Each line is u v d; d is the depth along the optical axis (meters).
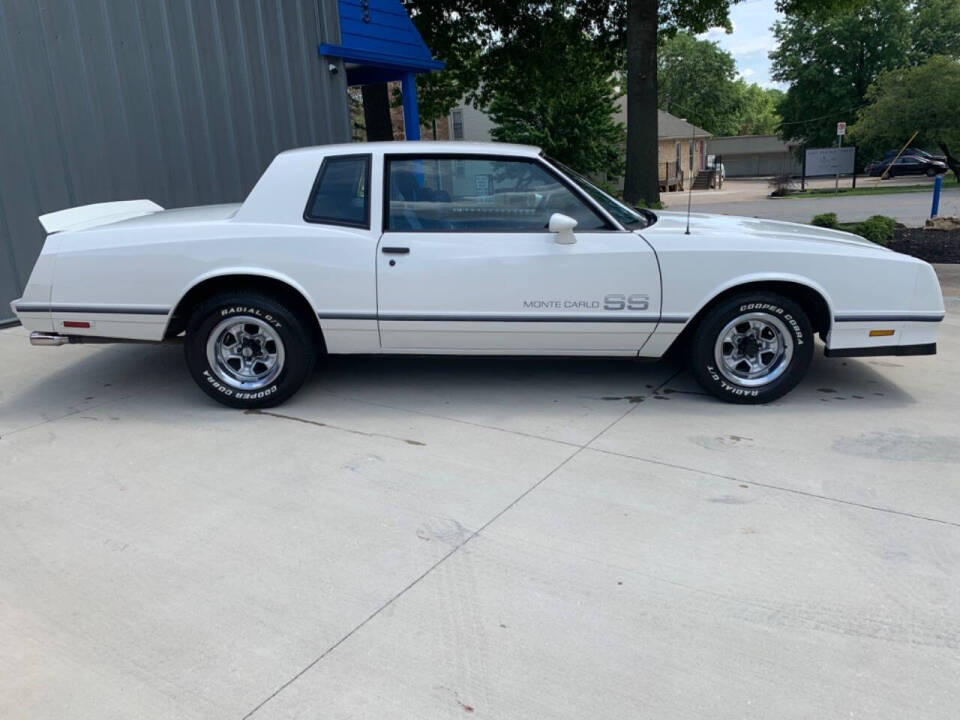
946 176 40.31
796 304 4.54
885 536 3.19
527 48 17.72
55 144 6.66
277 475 3.84
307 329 4.77
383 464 3.96
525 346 4.69
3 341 6.38
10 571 2.99
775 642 2.53
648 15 12.23
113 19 7.00
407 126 12.00
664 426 4.43
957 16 47.75
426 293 4.54
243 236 4.54
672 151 42.53
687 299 4.51
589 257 4.47
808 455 4.00
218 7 8.02
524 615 2.69
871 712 2.22
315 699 2.29
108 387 5.27
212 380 4.69
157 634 2.60
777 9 15.74
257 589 2.86
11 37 6.23
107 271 4.59
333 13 9.56
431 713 2.22
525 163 4.56
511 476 3.80
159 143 7.54
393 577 2.94
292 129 9.12
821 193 33.12
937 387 5.10
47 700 2.29
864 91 49.28
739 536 3.20
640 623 2.64
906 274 4.50
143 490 3.69
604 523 3.33
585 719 2.20
